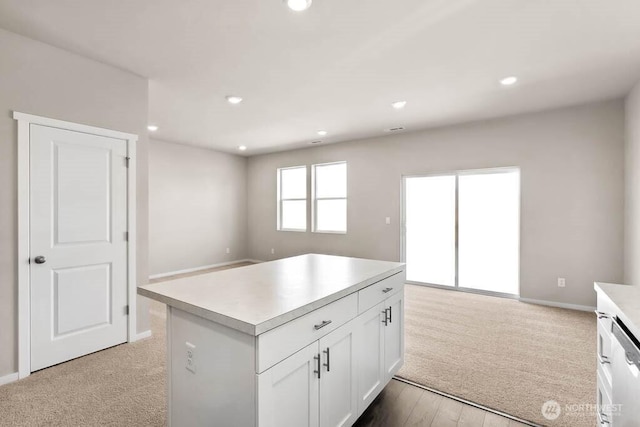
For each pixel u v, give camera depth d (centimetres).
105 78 271
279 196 693
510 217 444
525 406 196
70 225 250
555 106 385
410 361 254
